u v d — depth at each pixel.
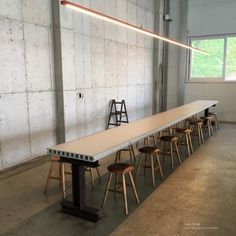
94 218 2.64
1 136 3.97
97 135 3.23
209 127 6.45
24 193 3.29
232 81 8.09
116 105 6.84
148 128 3.63
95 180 3.69
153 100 8.83
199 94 8.64
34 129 4.56
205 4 8.09
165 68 8.90
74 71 5.21
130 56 7.33
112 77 6.61
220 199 3.11
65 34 4.86
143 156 4.72
